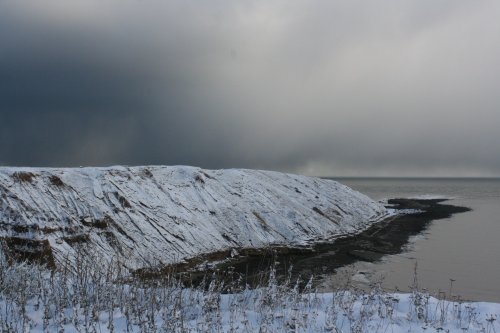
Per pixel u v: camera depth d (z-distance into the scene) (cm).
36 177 2419
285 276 2325
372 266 2662
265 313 840
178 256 2520
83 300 847
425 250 3203
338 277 2353
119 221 2538
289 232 3359
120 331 741
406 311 922
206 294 1022
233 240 3027
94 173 2812
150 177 3241
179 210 3025
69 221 2247
